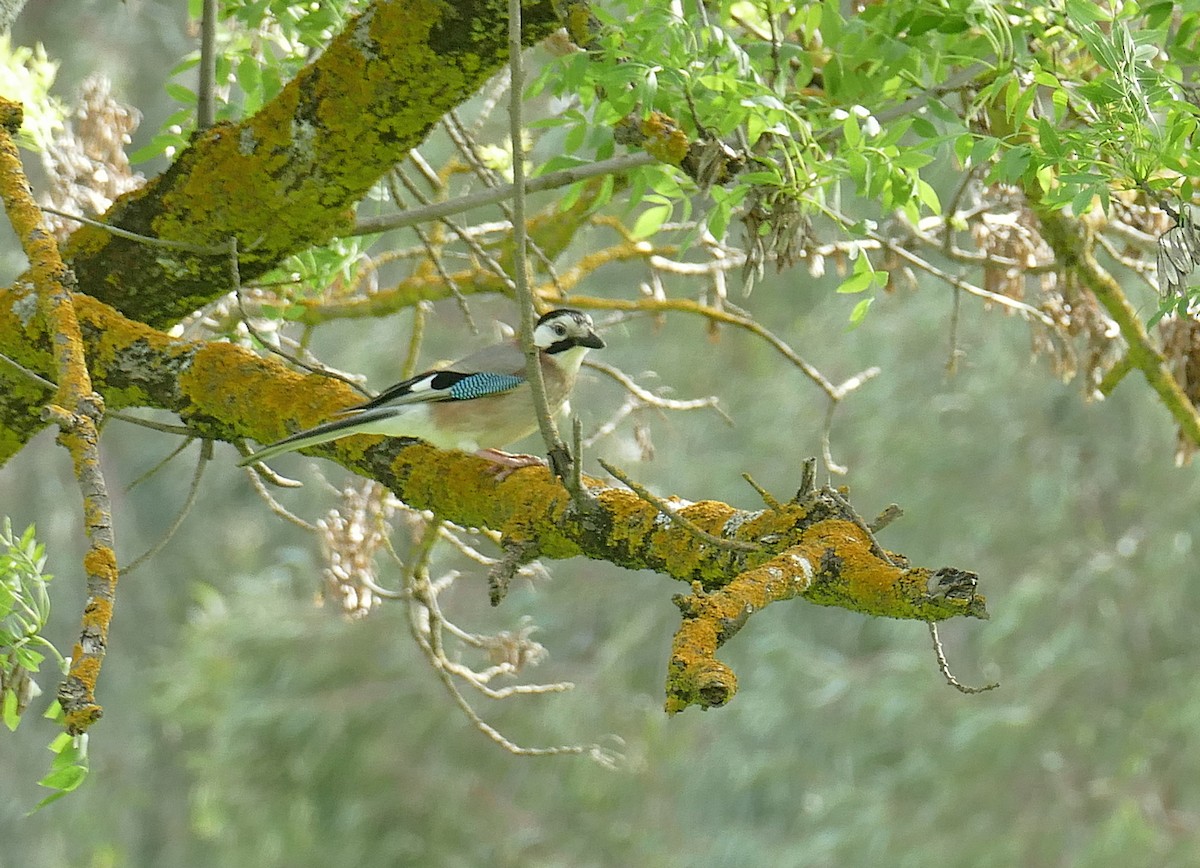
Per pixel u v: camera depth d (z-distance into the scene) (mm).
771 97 7145
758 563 5742
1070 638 22734
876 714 24125
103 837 25625
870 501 24656
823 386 10492
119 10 24547
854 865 22719
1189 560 23625
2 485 25109
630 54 7125
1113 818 21641
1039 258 11023
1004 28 7551
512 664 9656
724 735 25109
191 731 26828
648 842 24703
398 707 25266
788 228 7520
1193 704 22344
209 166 7840
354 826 24516
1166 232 6953
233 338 9570
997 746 22844
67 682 4914
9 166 6672
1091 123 7359
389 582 24547
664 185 8445
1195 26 7582
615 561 6527
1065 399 24375
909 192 7379
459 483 7125
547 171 8609
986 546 24438
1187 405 10086
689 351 26453
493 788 25266
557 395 9781
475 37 7070
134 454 27500
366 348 25453
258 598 25953
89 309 7906
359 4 8719
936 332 24297
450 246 16156
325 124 7512
